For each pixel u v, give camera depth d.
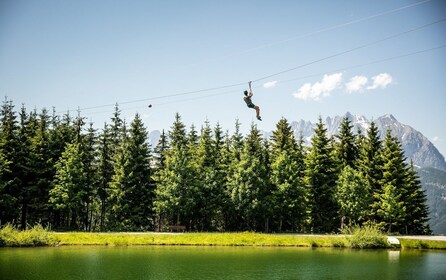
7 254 36.81
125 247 42.84
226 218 64.12
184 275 29.38
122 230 55.22
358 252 41.41
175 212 55.75
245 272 30.56
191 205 56.25
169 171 56.62
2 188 51.66
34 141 58.75
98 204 64.44
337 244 45.25
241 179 57.03
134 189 58.09
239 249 42.50
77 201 54.81
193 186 57.16
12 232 42.41
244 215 59.66
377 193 63.91
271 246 45.12
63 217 61.94
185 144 67.56
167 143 67.12
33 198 56.53
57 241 43.09
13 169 56.47
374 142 69.50
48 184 57.97
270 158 68.00
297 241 45.78
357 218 59.62
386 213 59.91
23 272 29.16
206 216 62.28
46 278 27.53
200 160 63.50
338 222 64.75
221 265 33.22
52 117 65.94
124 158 58.09
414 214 68.25
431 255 39.72
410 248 44.06
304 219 62.50
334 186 62.88
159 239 45.44
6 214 55.47
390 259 36.94
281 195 58.28
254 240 46.09
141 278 28.20
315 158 63.47
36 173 56.97
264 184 57.50
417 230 68.25
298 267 32.75
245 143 62.00
